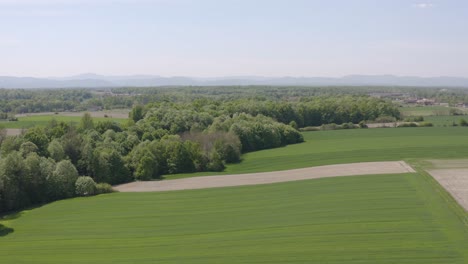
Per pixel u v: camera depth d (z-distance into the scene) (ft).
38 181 207.82
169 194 210.18
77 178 219.20
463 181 201.77
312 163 270.87
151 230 156.87
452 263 118.11
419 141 327.47
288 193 198.08
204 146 286.46
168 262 126.41
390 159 268.00
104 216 176.35
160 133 319.47
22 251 140.56
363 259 122.21
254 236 144.56
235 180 234.99
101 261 129.39
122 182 246.88
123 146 285.23
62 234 156.35
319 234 142.51
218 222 162.20
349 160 271.49
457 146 302.66
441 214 155.84
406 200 173.88
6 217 182.91
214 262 124.67
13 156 201.87
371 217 155.94
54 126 303.89
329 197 185.57
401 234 138.82
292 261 123.03
